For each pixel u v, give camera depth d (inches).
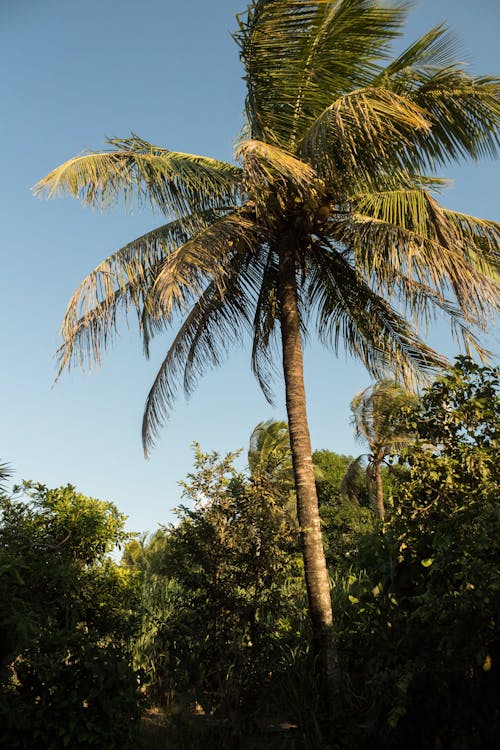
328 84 326.6
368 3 304.2
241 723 280.7
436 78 323.6
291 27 308.7
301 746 258.1
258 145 280.5
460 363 276.7
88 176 323.3
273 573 313.3
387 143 313.9
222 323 412.5
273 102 329.4
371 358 429.4
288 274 358.6
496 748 200.7
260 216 337.1
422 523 254.7
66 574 282.4
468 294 294.2
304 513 320.5
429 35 320.5
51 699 230.8
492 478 247.0
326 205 346.3
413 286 343.9
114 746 227.0
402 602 264.5
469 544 225.5
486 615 206.1
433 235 308.7
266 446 799.1
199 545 318.0
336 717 265.1
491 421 260.2
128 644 341.1
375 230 306.2
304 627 339.9
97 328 373.7
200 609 311.9
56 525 327.6
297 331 352.8
